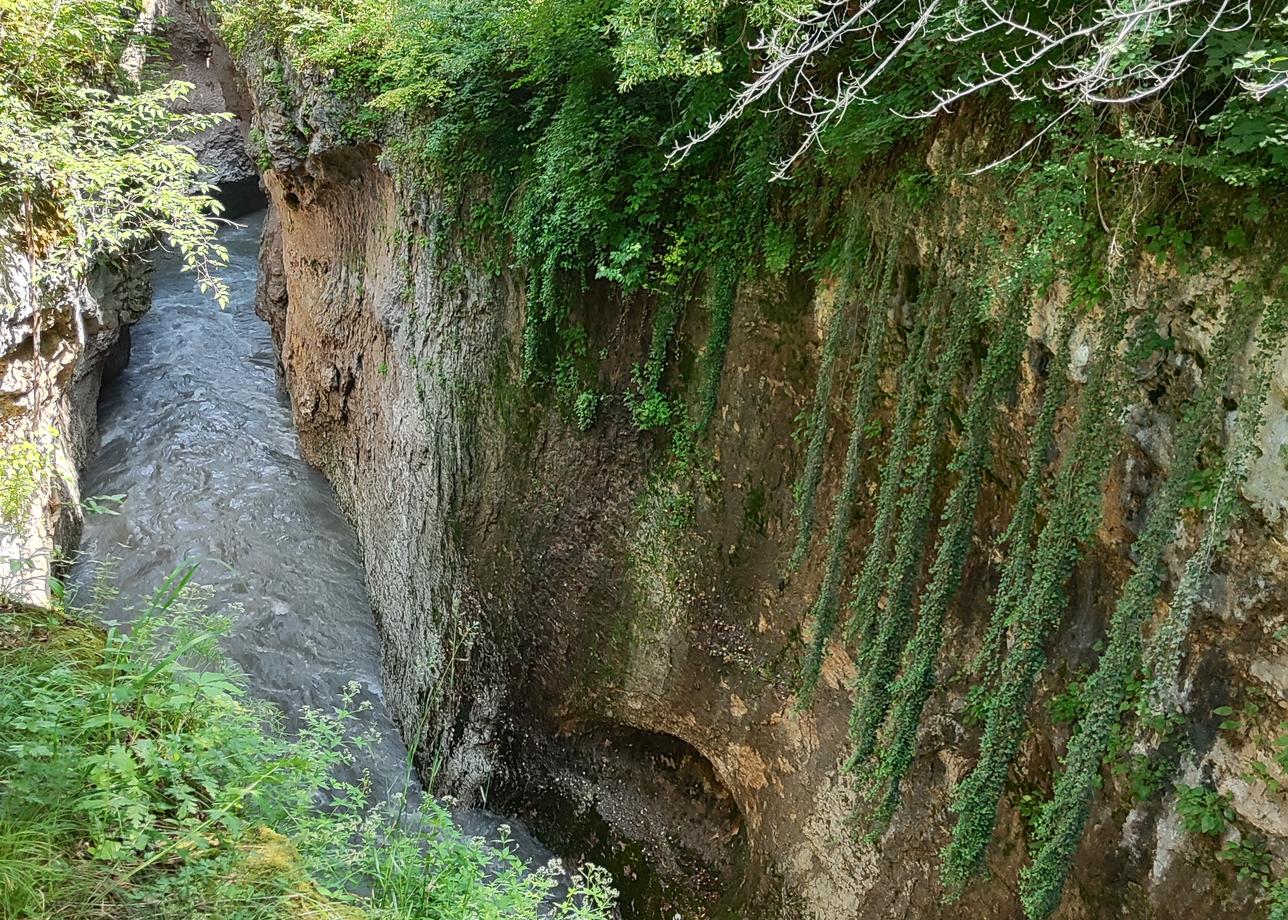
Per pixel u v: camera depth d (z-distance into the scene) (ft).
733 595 25.72
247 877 10.73
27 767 10.64
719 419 25.38
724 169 24.03
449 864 13.47
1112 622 15.17
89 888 9.95
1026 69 15.97
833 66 20.02
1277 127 12.19
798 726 24.18
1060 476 16.08
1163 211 14.43
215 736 12.32
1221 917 14.74
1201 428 13.97
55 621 14.30
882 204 19.67
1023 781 18.29
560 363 29.50
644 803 30.99
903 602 19.44
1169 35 12.98
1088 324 15.62
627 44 19.76
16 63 31.89
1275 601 13.80
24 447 30.63
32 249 31.78
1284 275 12.89
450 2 33.04
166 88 33.55
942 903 19.70
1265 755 14.11
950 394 18.70
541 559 31.19
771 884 25.45
